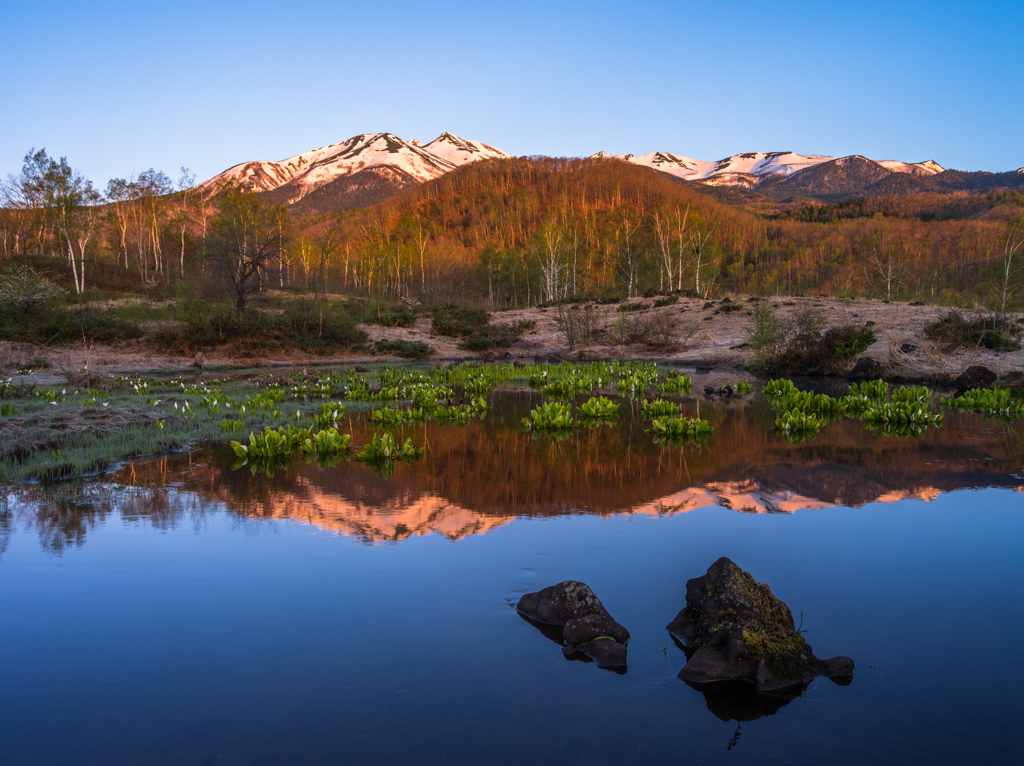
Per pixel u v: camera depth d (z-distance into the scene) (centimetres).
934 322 2436
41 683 314
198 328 2961
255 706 294
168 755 259
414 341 3503
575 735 273
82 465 776
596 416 1330
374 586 430
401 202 15938
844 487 698
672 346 3052
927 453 891
